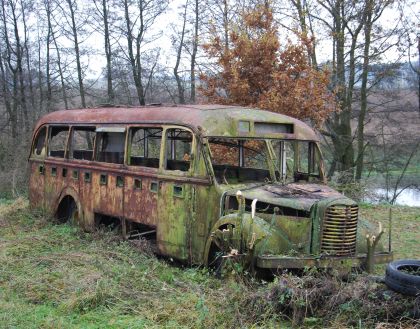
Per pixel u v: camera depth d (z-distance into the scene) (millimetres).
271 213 6785
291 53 14398
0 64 30844
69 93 33344
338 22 21328
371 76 22344
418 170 33125
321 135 22156
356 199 15672
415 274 5473
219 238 6730
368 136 23828
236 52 14508
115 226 9609
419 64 23016
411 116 24672
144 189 8312
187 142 9781
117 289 6297
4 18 29547
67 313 5758
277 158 8070
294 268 6219
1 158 25750
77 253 7883
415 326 5008
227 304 5621
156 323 5434
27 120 29438
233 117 7531
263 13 15367
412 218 12930
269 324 5309
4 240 9078
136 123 8641
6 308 5797
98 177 9477
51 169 11102
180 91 27719
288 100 13547
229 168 8672
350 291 5465
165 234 7836
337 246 6457
